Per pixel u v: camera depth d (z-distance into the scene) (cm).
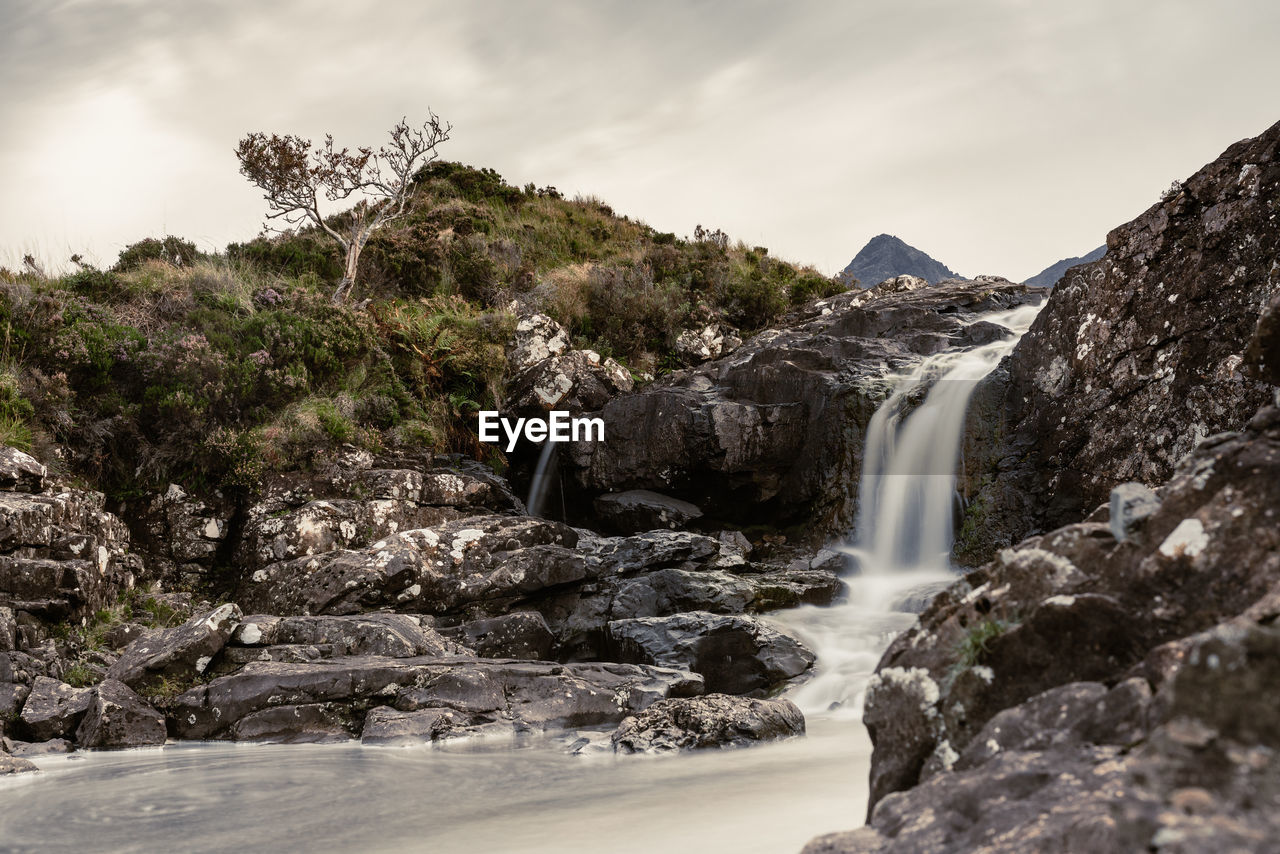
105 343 1291
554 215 2870
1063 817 178
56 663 835
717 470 1362
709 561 1159
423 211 2594
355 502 1245
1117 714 218
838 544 1272
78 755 676
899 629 955
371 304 1788
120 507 1244
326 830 444
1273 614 200
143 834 443
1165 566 245
